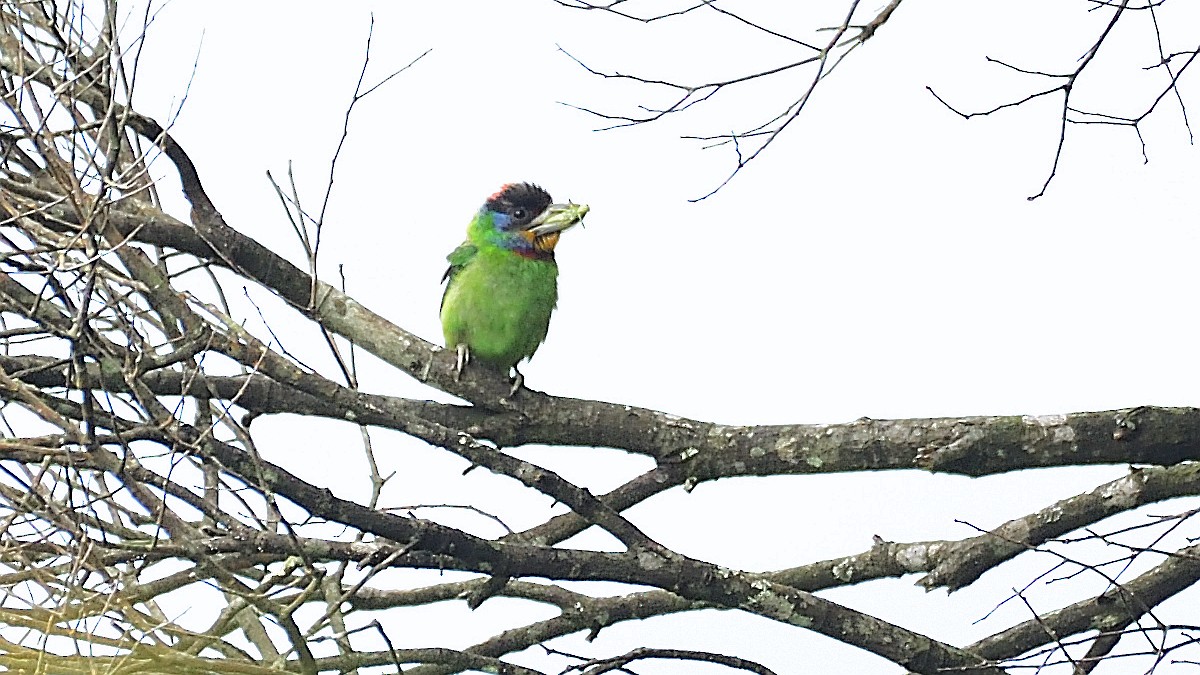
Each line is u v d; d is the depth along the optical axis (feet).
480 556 35.32
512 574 35.83
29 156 35.01
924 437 37.96
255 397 36.01
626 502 39.42
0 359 35.12
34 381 35.42
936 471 37.83
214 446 32.83
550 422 39.93
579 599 42.34
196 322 35.45
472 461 36.17
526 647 41.98
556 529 41.47
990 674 38.40
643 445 39.60
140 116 35.96
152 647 33.17
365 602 42.24
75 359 31.24
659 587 37.22
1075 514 40.34
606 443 39.78
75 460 31.76
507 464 36.11
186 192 36.99
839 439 38.55
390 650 34.86
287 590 37.24
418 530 34.47
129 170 33.42
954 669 37.24
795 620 37.63
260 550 33.01
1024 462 37.37
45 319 33.30
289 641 33.86
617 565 36.60
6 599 31.99
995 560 40.78
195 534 33.35
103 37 35.06
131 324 33.12
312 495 33.65
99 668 32.12
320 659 36.24
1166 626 34.50
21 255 31.89
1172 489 39.47
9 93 33.12
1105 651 40.50
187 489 32.55
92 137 35.53
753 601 37.50
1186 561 40.09
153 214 36.99
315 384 35.45
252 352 35.37
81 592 31.81
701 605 41.93
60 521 31.32
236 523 32.96
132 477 32.07
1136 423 37.01
